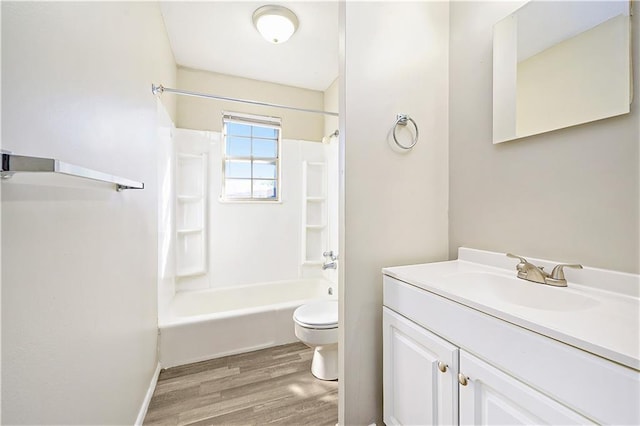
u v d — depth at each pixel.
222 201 2.82
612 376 0.51
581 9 0.91
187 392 1.62
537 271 0.97
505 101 1.15
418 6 1.37
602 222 0.86
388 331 1.16
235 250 2.87
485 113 1.25
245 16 2.01
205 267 2.72
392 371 1.14
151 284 1.65
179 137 2.59
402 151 1.33
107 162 1.02
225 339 2.03
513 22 1.12
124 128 1.20
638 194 0.79
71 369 0.78
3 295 0.56
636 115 0.79
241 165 2.96
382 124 1.29
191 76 2.77
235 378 1.76
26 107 0.62
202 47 2.41
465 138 1.35
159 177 1.94
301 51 2.47
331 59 2.60
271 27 2.01
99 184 0.96
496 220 1.20
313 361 1.85
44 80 0.68
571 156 0.94
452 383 0.84
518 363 0.67
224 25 2.11
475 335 0.78
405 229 1.34
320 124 3.28
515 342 0.67
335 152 2.90
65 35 0.76
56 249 0.72
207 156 2.75
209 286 2.77
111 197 1.05
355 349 1.25
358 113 1.24
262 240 2.98
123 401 1.16
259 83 3.01
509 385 0.68
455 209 1.40
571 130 0.95
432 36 1.40
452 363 0.84
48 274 0.69
